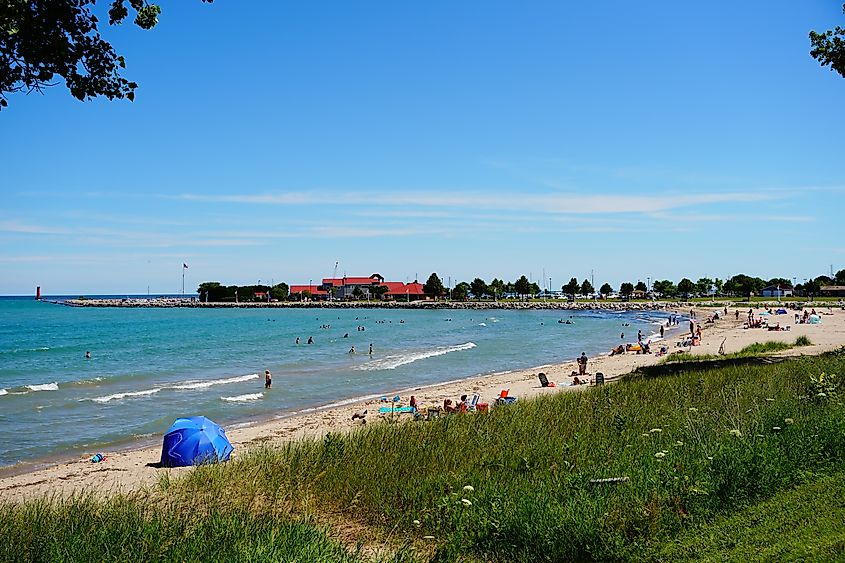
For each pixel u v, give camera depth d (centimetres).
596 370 3812
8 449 2164
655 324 9769
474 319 12006
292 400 3161
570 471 1014
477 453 1215
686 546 700
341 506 1013
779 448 913
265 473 1204
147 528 852
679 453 1002
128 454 2020
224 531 837
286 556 745
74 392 3388
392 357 5194
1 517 942
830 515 695
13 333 8012
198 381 3806
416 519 917
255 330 8744
